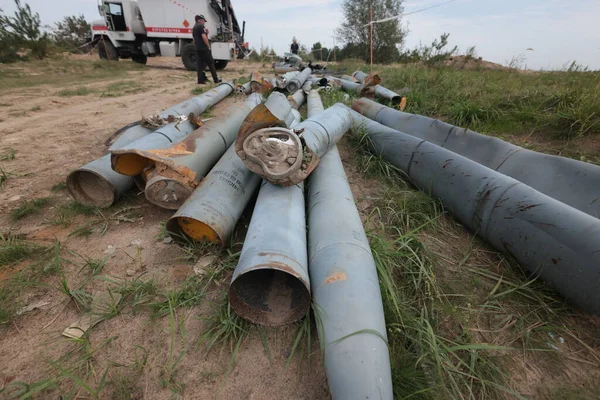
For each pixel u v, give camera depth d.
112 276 2.28
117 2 14.03
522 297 2.16
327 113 3.47
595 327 1.96
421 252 2.46
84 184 3.01
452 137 3.78
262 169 2.39
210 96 6.26
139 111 6.62
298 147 2.39
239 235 2.70
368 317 1.54
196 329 1.92
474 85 6.86
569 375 1.72
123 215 2.94
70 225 2.81
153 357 1.77
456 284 2.27
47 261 2.36
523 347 1.86
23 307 2.02
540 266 2.08
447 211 2.97
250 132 2.48
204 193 2.41
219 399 1.58
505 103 5.32
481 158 3.39
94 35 15.38
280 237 1.92
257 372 1.70
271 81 8.05
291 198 2.41
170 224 2.36
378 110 5.16
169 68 16.38
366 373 1.35
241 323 1.90
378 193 3.42
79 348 1.79
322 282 1.75
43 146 4.55
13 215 2.87
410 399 1.53
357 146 4.30
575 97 4.77
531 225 2.13
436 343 1.75
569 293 1.94
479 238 2.72
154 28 14.10
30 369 1.68
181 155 2.74
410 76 8.38
